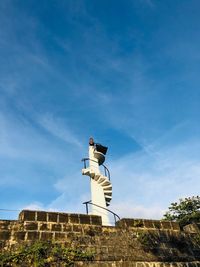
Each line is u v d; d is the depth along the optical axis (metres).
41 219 9.13
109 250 9.61
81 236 9.45
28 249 8.37
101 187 15.06
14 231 8.57
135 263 9.77
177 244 11.31
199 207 25.45
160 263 10.30
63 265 8.57
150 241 10.72
